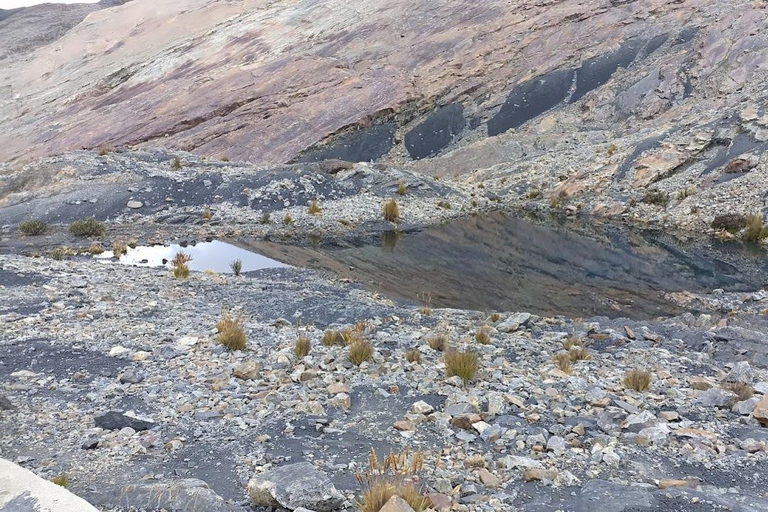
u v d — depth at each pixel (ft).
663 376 31.30
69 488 17.25
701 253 81.35
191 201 106.22
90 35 395.55
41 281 50.52
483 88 201.05
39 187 107.24
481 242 88.99
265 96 216.95
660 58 177.78
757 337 39.40
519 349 35.99
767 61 149.07
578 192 125.08
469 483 18.44
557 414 24.90
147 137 206.80
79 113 251.60
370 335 37.83
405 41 241.35
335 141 190.49
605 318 47.52
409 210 111.14
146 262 71.87
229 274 64.08
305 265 72.49
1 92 351.05
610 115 166.09
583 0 224.33
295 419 23.45
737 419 25.29
